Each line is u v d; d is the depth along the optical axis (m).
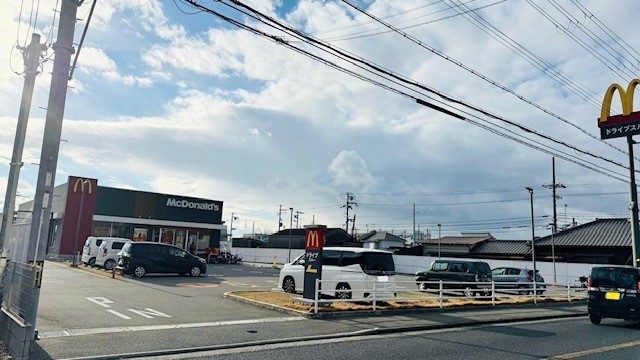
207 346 7.84
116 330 8.80
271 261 46.16
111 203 37.00
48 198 7.39
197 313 11.28
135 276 20.41
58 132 7.64
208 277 22.45
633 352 8.43
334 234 53.44
